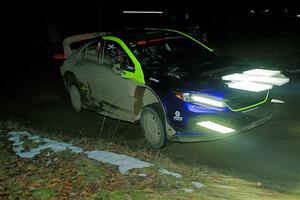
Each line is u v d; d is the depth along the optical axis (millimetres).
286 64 12281
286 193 4484
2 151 6047
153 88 6363
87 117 8602
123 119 7293
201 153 6145
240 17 18750
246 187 4680
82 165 5207
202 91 5887
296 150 5934
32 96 11172
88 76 8062
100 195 4215
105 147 6242
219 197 4230
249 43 16672
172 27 18203
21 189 4500
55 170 5102
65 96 10773
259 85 5926
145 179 4676
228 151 6121
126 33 7742
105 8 24172
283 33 19094
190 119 5859
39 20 26453
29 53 21812
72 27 26969
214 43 17203
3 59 20188
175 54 7258
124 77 6934
